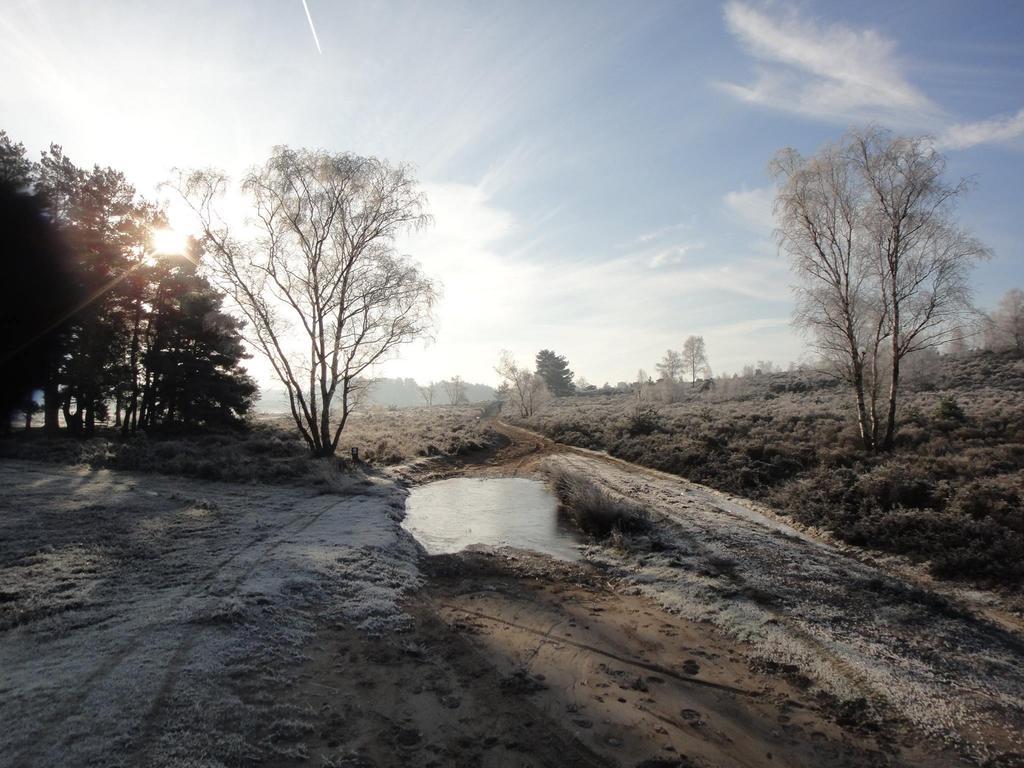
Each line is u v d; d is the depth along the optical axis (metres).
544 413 59.66
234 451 23.58
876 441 19.64
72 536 9.96
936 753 4.81
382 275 23.25
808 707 5.53
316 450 23.56
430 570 9.98
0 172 13.98
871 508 12.67
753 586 8.84
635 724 5.11
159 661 5.50
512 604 8.32
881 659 6.53
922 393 38.06
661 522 12.99
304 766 4.23
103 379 28.11
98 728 4.37
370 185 22.80
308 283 23.05
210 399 33.25
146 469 19.25
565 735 4.88
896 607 8.04
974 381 42.22
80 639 5.92
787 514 13.89
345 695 5.34
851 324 20.58
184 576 8.09
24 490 14.44
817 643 6.92
